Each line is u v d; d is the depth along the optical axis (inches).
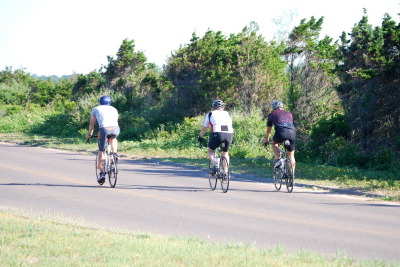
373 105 2407.7
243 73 3983.8
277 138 1545.3
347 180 1836.9
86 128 4758.9
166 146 3240.7
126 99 4980.3
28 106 7396.7
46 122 5374.0
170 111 4293.8
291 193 1593.3
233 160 2566.4
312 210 1300.4
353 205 1395.2
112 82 6146.7
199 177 1983.3
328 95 3216.0
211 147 1557.6
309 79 3307.1
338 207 1357.0
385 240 974.4
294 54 3543.3
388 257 840.9
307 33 3654.0
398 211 1316.4
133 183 1756.9
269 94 3932.1
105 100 1593.3
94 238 859.4
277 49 4005.9
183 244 844.0
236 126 3267.7
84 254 748.0
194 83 4264.3
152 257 733.9
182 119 4207.7
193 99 4237.2
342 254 844.6
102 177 1628.9
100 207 1278.3
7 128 5511.8
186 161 2527.1
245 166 2308.1
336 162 2356.1
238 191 1612.9
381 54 2437.3
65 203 1330.0
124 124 4500.5
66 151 3316.9
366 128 2432.3
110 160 1617.9
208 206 1326.3
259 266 693.3
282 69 4033.0
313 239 970.7
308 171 2107.5
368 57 2426.2
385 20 2529.5
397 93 2380.7
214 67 4188.0
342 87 2546.8
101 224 1064.8
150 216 1174.3
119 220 1119.0
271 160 2544.3
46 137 4603.8
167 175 2027.6
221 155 1567.4
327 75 3245.6
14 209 1191.6
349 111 2492.6
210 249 803.4
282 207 1334.9
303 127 3080.7
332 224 1124.5
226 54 4128.9
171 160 2581.2
